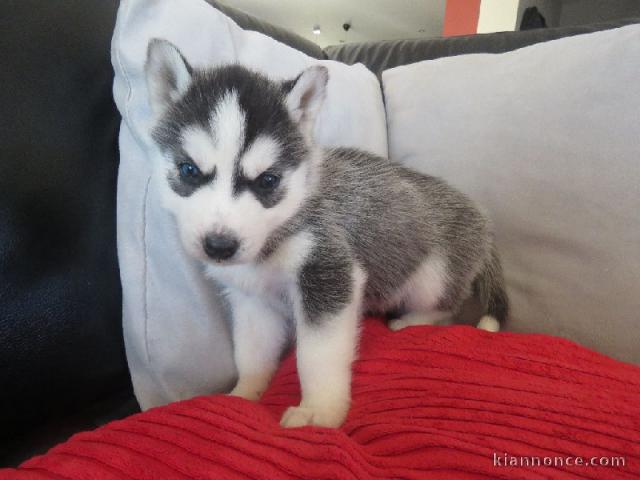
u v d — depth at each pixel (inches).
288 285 14.2
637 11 49.7
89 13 13.6
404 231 16.0
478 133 18.0
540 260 16.4
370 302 16.4
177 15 13.9
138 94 13.1
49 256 12.1
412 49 24.7
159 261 13.5
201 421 9.8
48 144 12.3
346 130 18.7
